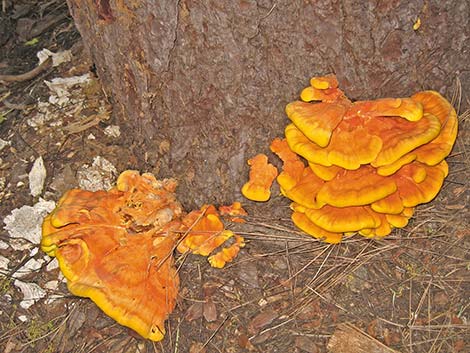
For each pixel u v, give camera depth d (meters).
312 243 1.13
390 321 1.06
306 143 1.00
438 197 1.16
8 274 1.19
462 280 1.08
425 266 1.10
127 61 1.11
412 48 1.04
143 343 1.09
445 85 1.12
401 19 1.00
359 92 1.07
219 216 1.15
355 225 1.01
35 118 1.38
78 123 1.33
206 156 1.14
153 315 1.03
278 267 1.12
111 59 1.14
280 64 1.04
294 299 1.09
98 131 1.31
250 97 1.07
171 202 1.13
